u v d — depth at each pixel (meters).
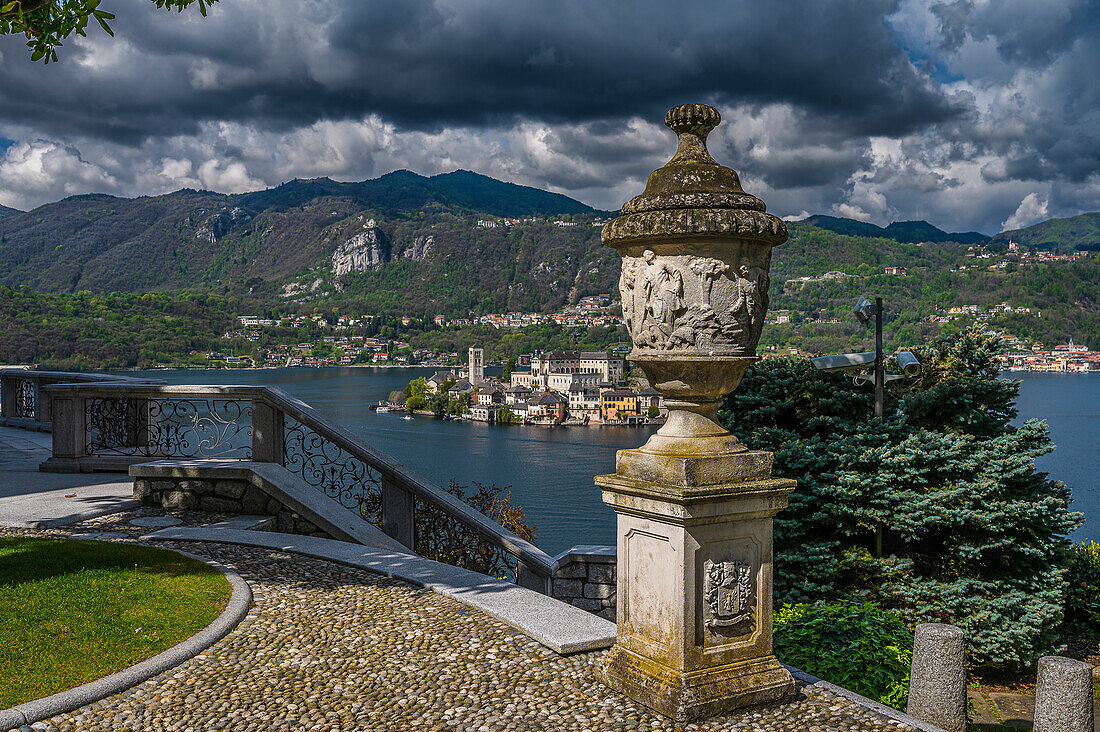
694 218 4.00
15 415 17.83
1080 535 36.47
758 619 4.46
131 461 10.97
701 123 4.34
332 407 108.44
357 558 7.18
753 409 11.69
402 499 9.15
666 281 4.17
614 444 82.19
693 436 4.35
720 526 4.29
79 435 11.18
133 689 4.36
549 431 98.31
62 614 5.30
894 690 5.63
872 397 11.55
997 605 10.68
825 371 11.66
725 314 4.15
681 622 4.18
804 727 4.07
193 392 9.76
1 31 5.92
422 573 6.71
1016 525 11.07
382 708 4.18
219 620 5.37
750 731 4.01
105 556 6.83
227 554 7.34
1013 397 11.95
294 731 3.90
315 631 5.34
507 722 4.04
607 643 5.12
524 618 5.48
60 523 8.35
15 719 3.84
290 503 8.64
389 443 77.38
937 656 5.04
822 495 10.66
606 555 8.07
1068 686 4.79
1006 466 11.02
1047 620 11.12
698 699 4.12
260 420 9.43
